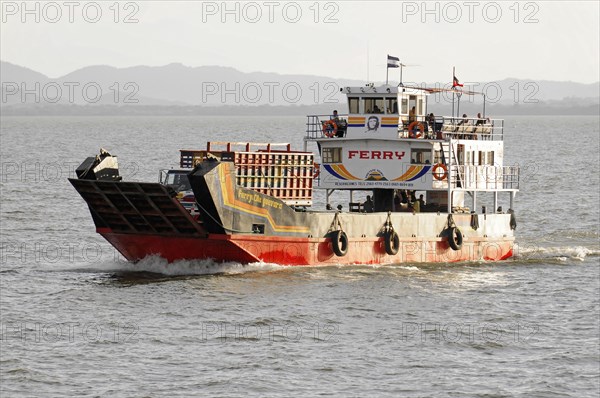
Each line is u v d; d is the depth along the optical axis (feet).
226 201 518.78
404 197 636.07
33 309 469.98
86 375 377.30
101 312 465.06
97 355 399.85
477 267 601.62
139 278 536.42
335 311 474.08
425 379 378.94
